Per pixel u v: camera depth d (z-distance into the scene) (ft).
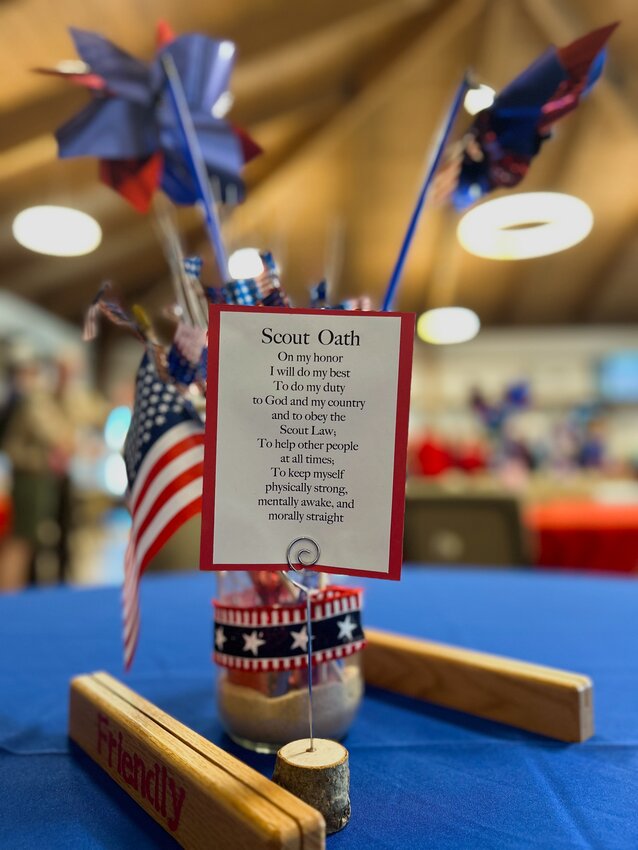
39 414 8.53
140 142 1.72
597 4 10.96
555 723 1.42
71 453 8.87
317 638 1.30
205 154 1.80
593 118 14.67
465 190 1.77
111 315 1.36
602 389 28.37
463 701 1.61
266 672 1.32
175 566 4.74
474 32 12.01
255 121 12.98
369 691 1.79
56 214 10.35
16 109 9.87
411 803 1.13
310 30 10.39
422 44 11.89
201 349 1.29
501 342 29.01
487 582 3.39
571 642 2.17
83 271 18.52
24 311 19.36
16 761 1.35
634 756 1.32
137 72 1.70
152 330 1.44
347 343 1.16
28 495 8.32
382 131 14.88
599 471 16.99
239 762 1.02
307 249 18.83
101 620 2.60
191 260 1.36
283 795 0.90
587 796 1.15
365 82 12.98
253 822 0.84
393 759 1.32
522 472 15.35
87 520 12.37
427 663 1.70
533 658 1.98
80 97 9.93
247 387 1.16
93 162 11.96
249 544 1.16
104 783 1.25
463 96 1.52
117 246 17.22
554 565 5.97
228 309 1.15
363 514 1.16
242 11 9.14
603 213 19.15
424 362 29.25
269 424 1.16
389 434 1.16
